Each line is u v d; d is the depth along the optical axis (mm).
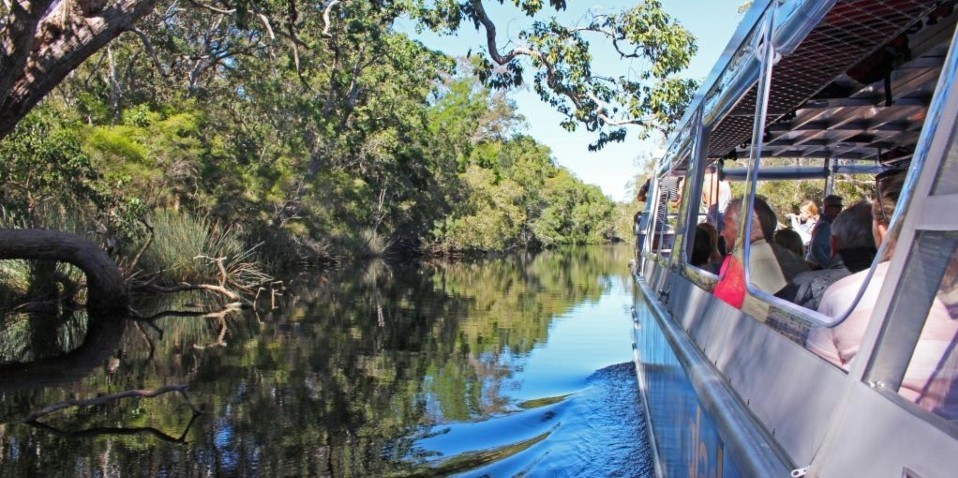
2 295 15273
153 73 30578
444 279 28109
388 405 8375
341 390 9086
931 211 1622
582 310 17469
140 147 23062
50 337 12945
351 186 36688
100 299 15031
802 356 2252
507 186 66625
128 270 17953
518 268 37125
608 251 69625
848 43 3471
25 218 16906
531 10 14836
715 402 2854
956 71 1679
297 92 34031
